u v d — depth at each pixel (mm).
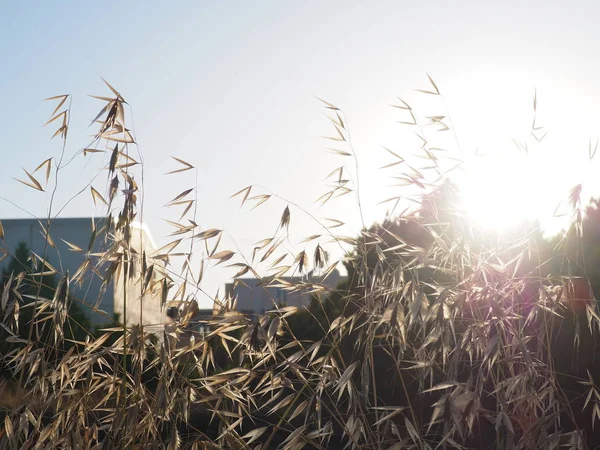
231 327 532
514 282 535
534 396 491
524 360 484
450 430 447
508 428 455
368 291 542
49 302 543
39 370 520
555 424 484
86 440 534
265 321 514
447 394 446
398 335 509
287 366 531
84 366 533
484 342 502
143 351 528
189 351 528
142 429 514
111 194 523
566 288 538
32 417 514
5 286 541
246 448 514
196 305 538
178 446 501
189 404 523
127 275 540
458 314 528
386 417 493
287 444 504
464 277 534
